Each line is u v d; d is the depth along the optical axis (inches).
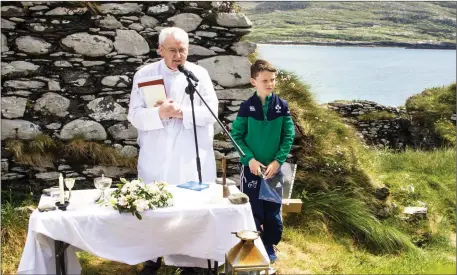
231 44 220.7
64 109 212.5
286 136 162.4
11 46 207.5
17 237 176.9
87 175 214.4
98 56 212.4
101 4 209.9
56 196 142.7
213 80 220.1
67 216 127.9
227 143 224.2
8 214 182.7
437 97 530.6
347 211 218.2
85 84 213.0
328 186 228.2
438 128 497.7
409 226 239.6
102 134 215.5
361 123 476.4
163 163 172.4
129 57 214.8
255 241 135.6
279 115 161.3
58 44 209.6
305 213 214.5
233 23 218.1
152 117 165.9
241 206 136.3
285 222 210.7
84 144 212.5
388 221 235.5
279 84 255.3
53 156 211.5
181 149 172.6
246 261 123.6
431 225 243.6
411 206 254.1
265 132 161.2
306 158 231.8
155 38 216.1
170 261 160.9
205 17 217.3
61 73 211.2
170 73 174.1
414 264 201.8
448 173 339.6
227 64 220.4
